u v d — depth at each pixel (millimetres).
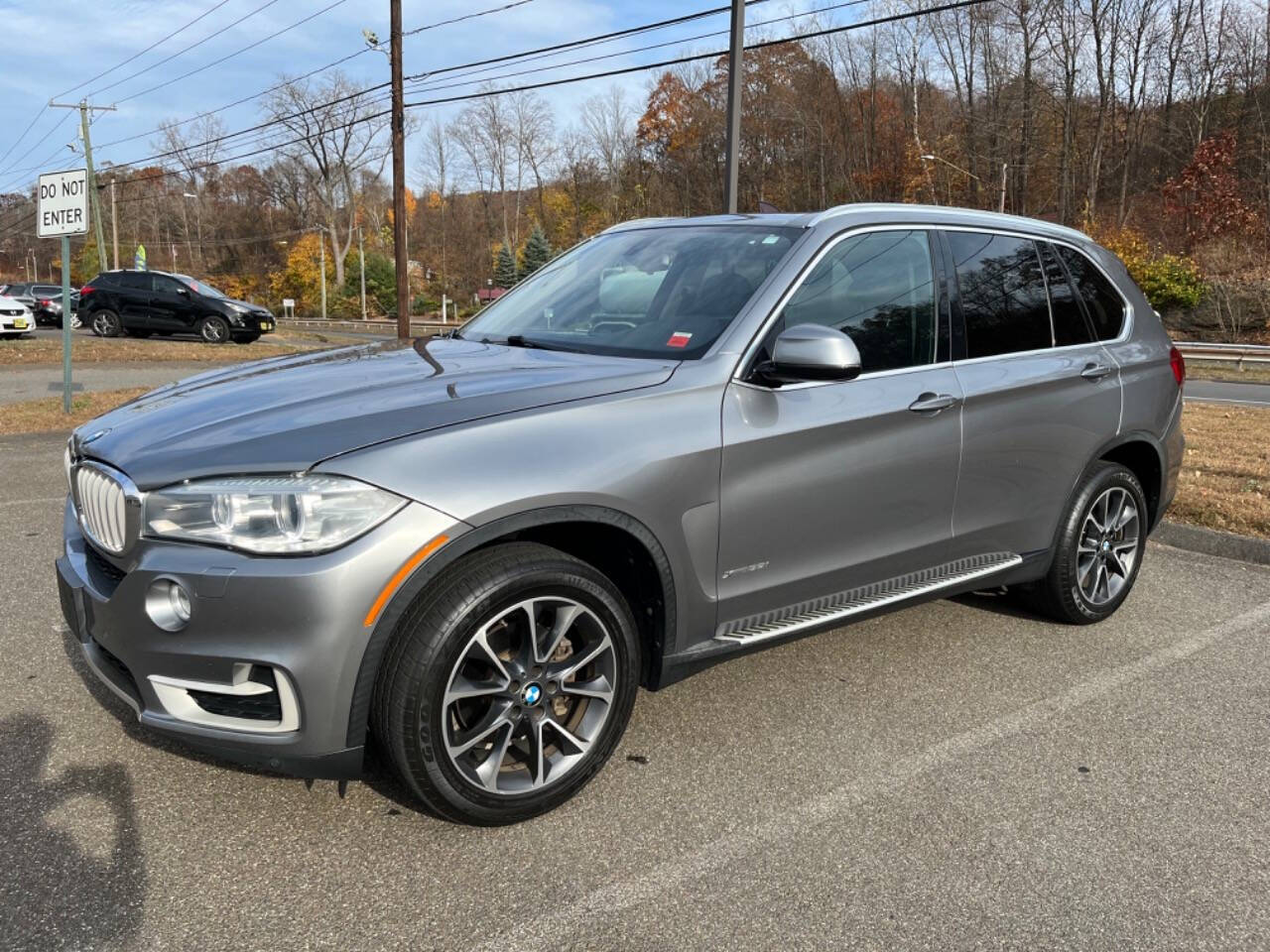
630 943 2324
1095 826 2887
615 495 2783
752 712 3604
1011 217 4316
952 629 4523
